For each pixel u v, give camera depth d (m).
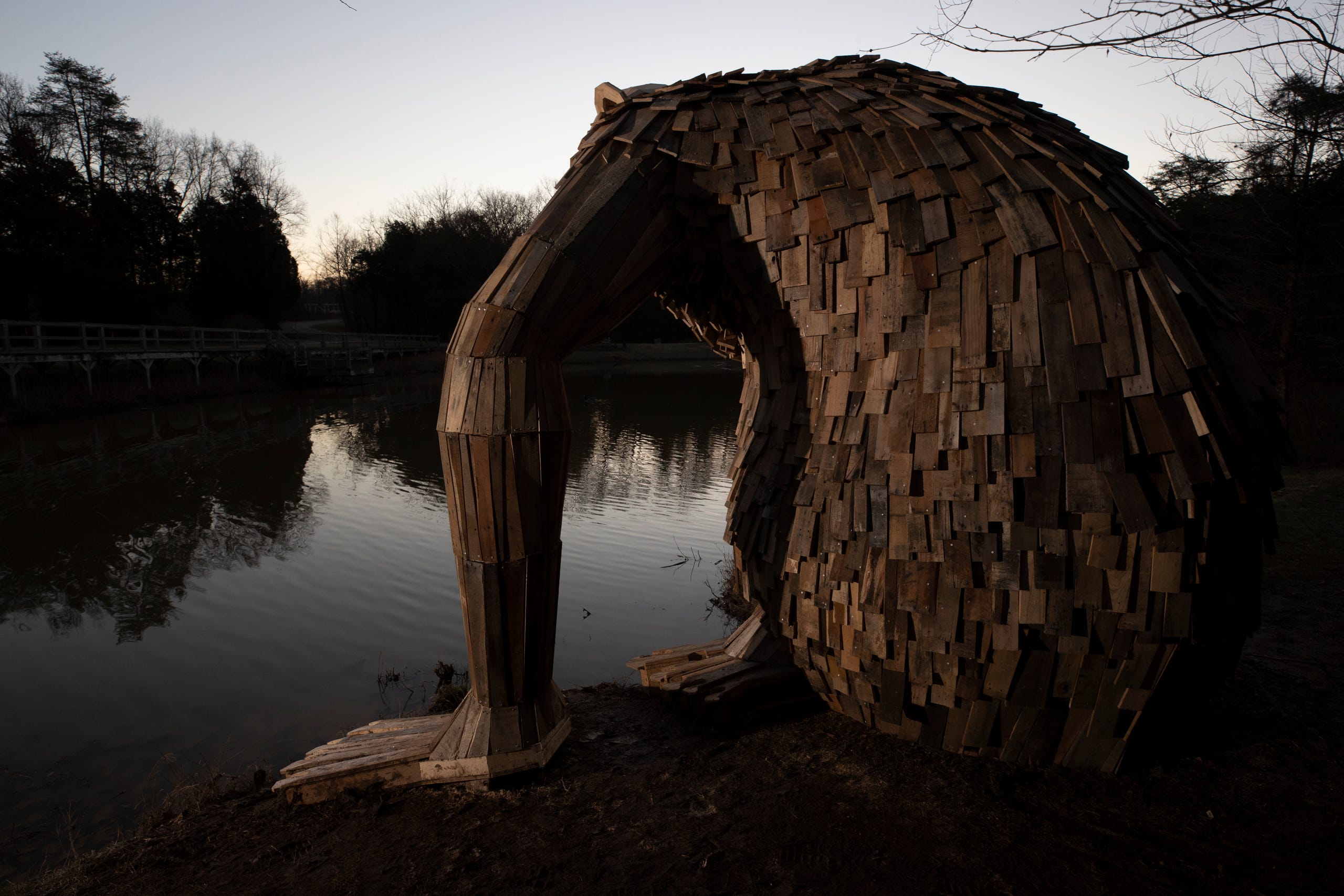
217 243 47.41
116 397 24.20
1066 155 2.47
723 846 2.33
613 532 10.97
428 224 67.00
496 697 2.75
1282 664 3.80
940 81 2.80
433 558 10.08
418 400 30.30
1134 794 2.50
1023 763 2.62
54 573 9.41
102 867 2.58
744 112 2.80
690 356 59.12
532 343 2.56
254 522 11.84
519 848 2.39
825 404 2.64
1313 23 3.77
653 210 2.74
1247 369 2.44
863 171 2.52
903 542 2.43
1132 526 2.20
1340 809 2.42
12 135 32.84
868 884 2.13
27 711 5.84
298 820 2.71
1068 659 2.34
